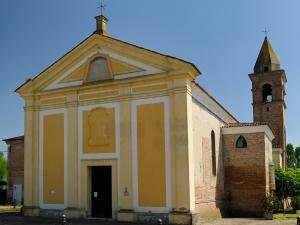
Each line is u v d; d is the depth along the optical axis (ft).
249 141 91.45
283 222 74.59
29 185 80.64
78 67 79.30
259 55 155.84
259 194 88.79
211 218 77.25
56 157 79.00
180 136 66.59
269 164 98.37
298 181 109.70
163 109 69.15
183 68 67.46
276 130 147.13
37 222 69.15
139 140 70.54
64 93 79.66
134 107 71.87
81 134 76.89
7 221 70.85
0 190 131.03
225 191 91.20
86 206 74.49
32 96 82.84
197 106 75.25
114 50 75.72
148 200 68.23
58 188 77.82
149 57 71.77
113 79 74.74
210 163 81.41
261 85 151.33
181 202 65.10
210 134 83.56
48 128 80.84
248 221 76.23
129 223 66.54
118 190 71.36
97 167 75.97
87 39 78.07
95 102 76.13
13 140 126.62
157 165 68.28
